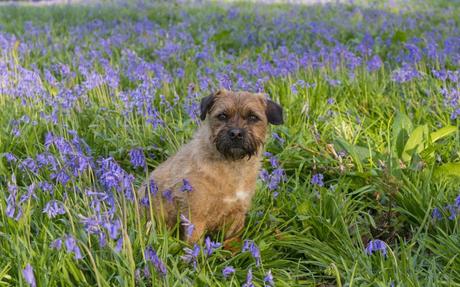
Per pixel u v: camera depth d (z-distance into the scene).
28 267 1.17
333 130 2.02
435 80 2.35
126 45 3.23
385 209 1.67
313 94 2.22
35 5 5.78
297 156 1.87
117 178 1.36
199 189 1.49
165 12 4.91
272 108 1.60
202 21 4.33
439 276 1.43
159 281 1.32
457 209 1.57
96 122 2.05
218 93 1.59
